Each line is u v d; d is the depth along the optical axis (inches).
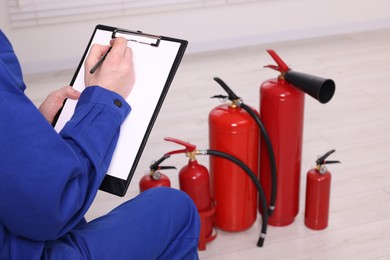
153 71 43.7
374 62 129.0
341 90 114.3
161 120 104.7
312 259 66.5
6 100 31.5
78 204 34.9
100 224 40.2
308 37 149.2
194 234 45.2
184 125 102.3
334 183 81.6
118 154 41.4
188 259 44.9
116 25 136.4
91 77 40.4
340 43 143.5
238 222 70.1
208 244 70.1
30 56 134.3
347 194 78.7
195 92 117.0
